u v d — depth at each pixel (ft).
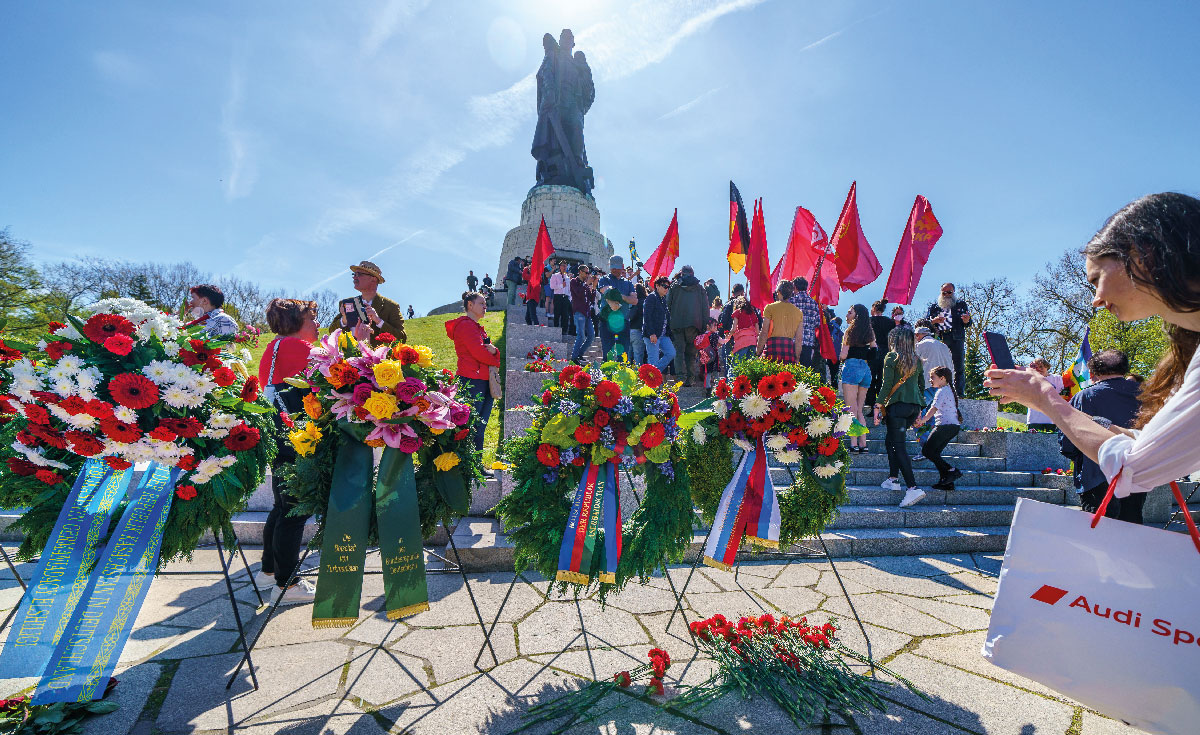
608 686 7.98
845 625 10.39
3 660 6.54
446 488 8.57
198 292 14.38
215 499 7.86
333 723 7.06
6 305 71.72
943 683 8.38
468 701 7.61
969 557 15.10
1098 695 4.99
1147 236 4.02
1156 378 5.13
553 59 82.48
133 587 7.14
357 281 15.60
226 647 9.00
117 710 7.22
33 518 7.59
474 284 66.18
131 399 6.91
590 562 8.29
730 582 12.46
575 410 8.42
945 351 23.30
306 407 7.80
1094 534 5.08
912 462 21.25
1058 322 77.15
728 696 7.91
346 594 7.52
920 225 24.68
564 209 76.79
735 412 9.61
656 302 24.03
